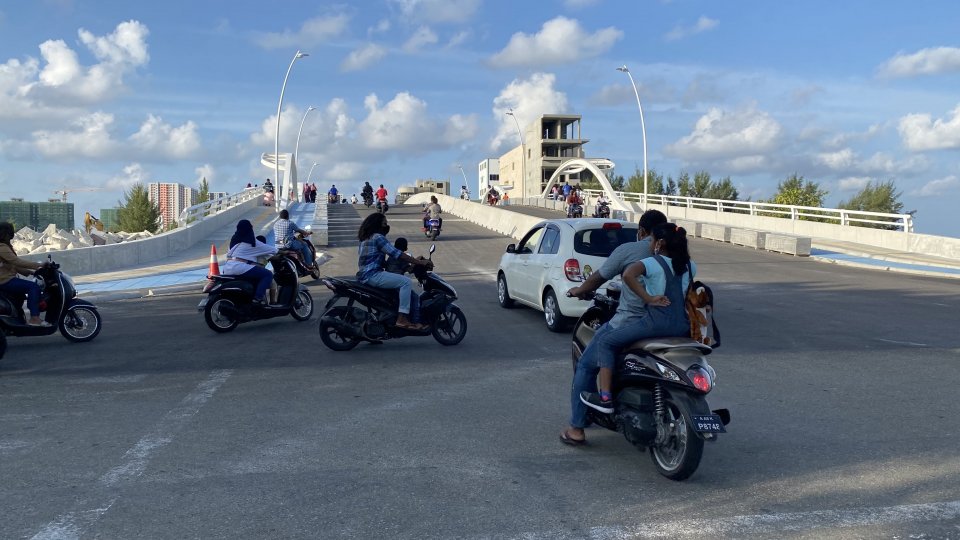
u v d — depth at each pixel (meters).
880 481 4.84
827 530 4.07
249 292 11.07
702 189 66.62
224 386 7.61
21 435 5.86
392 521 4.19
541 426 6.16
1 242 9.41
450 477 4.93
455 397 7.14
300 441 5.71
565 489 4.71
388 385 7.65
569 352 9.45
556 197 58.59
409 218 48.56
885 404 6.80
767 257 24.64
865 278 18.77
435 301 9.66
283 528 4.09
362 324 9.35
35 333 9.66
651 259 4.97
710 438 4.52
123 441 5.70
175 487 4.71
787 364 8.59
